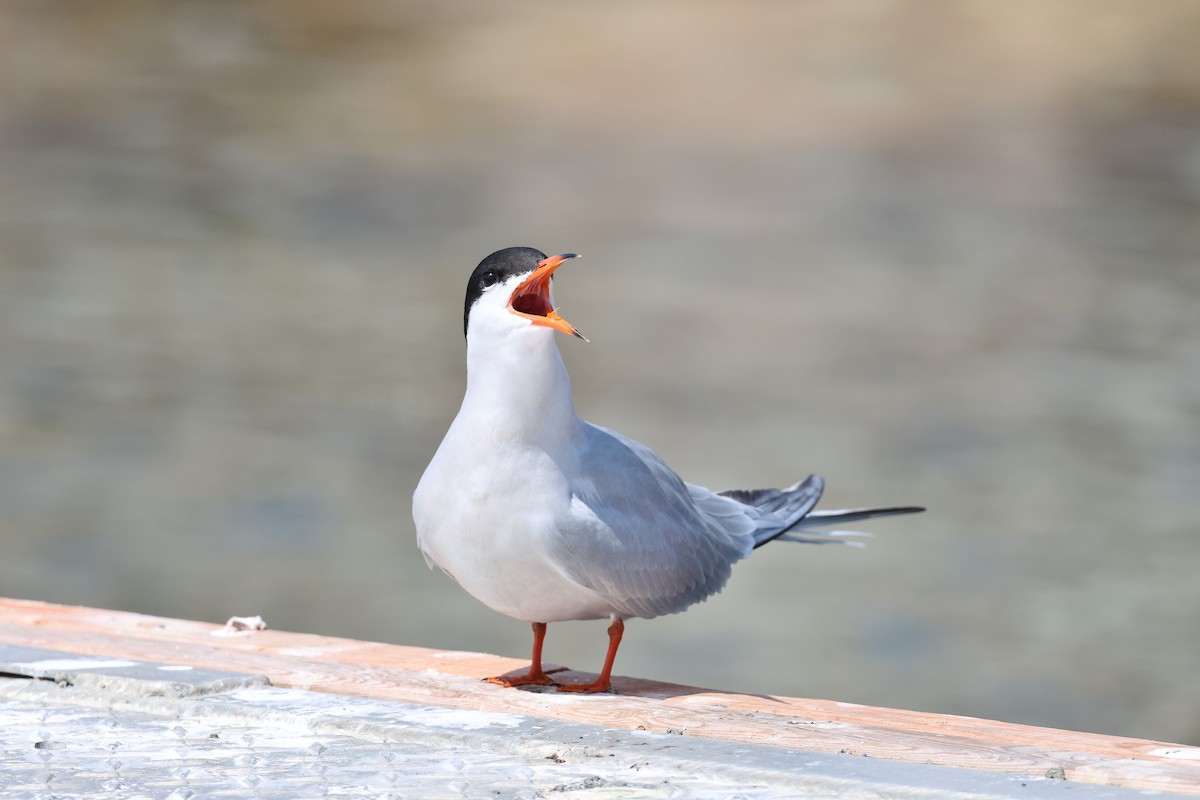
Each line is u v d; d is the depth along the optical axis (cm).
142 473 1553
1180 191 2809
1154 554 1396
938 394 1834
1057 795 371
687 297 2231
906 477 1584
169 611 1245
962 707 1102
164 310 2095
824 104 3281
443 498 483
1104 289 2272
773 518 566
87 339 1961
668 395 1822
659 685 503
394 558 1386
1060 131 3130
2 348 1909
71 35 3597
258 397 1786
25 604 600
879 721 456
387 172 2866
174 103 3231
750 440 1678
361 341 2008
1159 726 1087
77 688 471
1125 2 3669
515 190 2791
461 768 403
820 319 2138
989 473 1592
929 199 2750
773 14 3769
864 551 1413
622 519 492
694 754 405
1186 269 2378
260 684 478
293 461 1606
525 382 473
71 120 3088
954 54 3484
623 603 496
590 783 389
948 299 2225
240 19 3772
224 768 402
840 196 2764
